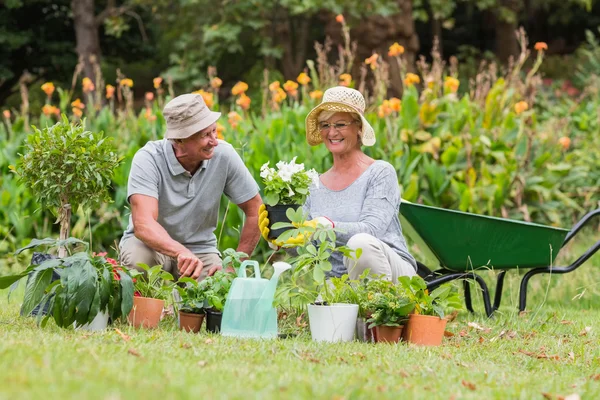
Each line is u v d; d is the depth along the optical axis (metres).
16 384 2.63
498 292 6.68
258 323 4.64
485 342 5.08
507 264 6.28
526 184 10.74
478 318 6.32
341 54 10.71
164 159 5.52
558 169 10.91
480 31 29.45
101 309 4.57
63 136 5.15
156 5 21.97
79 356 3.35
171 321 5.35
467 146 10.27
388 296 4.82
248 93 21.42
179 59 20.23
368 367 3.70
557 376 3.96
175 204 5.59
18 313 5.49
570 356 4.58
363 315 4.89
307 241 5.00
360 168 5.58
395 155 9.99
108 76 25.41
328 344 4.39
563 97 17.83
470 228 6.18
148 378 2.98
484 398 3.18
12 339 3.72
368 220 5.34
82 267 4.50
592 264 9.88
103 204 9.52
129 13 22.55
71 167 5.15
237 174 5.79
